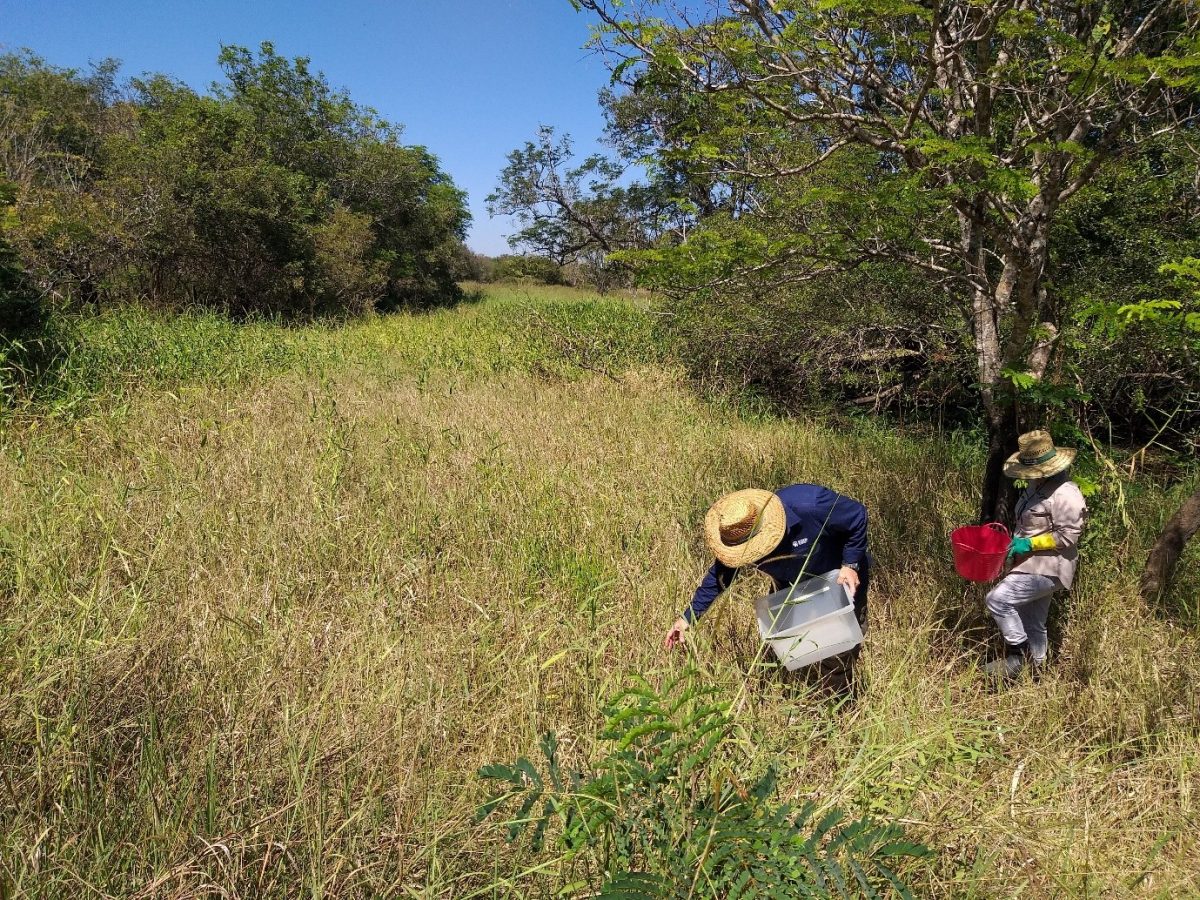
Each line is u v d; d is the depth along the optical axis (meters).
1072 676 3.55
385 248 23.03
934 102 4.04
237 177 15.30
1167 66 2.67
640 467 5.86
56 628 3.12
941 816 2.51
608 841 2.15
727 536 3.00
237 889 2.14
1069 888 2.30
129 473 5.11
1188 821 2.63
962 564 3.41
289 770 2.54
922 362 8.80
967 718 3.17
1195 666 3.40
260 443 5.89
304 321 17.00
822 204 3.88
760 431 7.44
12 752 2.48
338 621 3.58
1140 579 3.94
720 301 8.78
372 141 23.08
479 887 2.27
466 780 2.64
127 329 9.03
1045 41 3.42
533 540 4.46
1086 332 5.58
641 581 4.06
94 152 20.02
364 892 2.23
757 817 2.07
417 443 6.14
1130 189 5.88
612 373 9.80
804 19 3.14
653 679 3.09
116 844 2.17
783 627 2.98
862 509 3.17
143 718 2.70
